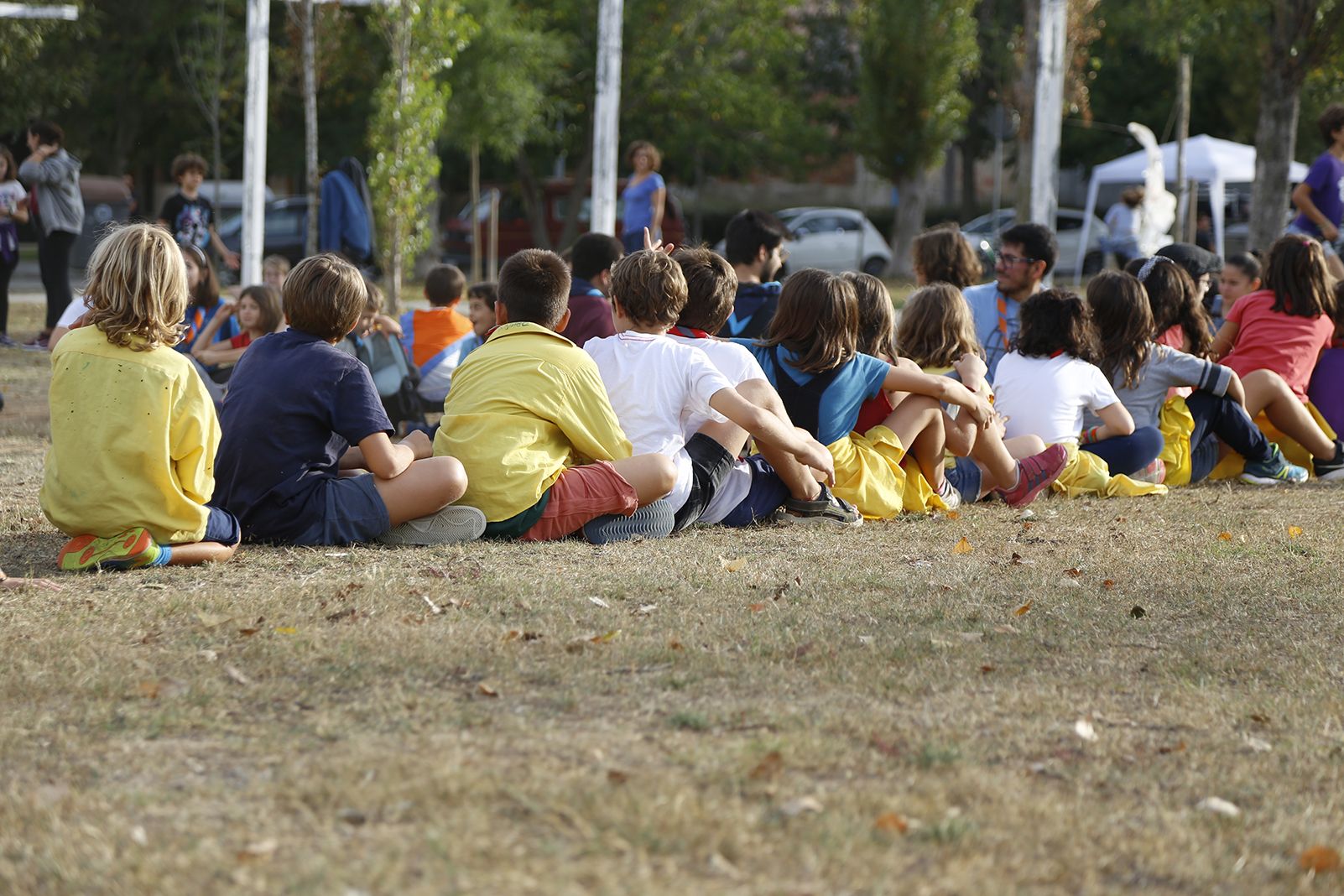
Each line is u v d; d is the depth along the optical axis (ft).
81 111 124.98
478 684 13.32
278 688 13.12
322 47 73.15
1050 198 61.46
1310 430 27.78
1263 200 61.00
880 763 11.36
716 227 147.74
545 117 111.55
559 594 16.69
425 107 68.90
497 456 19.86
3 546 19.31
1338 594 17.52
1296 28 58.80
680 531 21.24
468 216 111.86
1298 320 28.58
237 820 10.08
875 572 18.34
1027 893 9.21
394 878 9.07
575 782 10.66
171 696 12.85
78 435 17.66
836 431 22.39
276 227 96.99
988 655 14.57
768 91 120.88
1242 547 20.44
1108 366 26.73
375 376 31.09
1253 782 11.30
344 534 19.30
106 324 17.66
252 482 19.20
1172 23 68.08
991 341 29.66
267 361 19.39
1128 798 10.94
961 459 24.43
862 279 23.22
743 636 15.02
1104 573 18.57
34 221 51.39
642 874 9.21
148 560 17.69
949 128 114.32
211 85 109.81
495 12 94.48
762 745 11.57
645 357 21.11
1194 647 15.07
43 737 11.87
